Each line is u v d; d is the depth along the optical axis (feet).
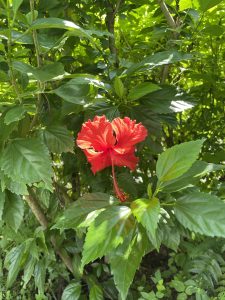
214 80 2.11
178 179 1.12
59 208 1.81
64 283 2.01
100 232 1.02
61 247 1.81
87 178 1.73
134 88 1.40
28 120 1.37
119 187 1.59
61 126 1.39
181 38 1.90
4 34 1.16
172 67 2.16
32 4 1.25
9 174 1.18
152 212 0.98
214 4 1.62
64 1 1.66
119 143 1.22
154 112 1.47
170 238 1.37
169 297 1.84
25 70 1.16
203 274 1.66
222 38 2.12
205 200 1.04
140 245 1.09
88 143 1.23
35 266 1.77
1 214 1.33
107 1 1.91
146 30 2.02
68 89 1.29
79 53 2.04
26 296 2.02
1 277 2.05
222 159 2.02
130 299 1.76
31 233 1.89
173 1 1.85
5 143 1.27
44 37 1.44
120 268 1.07
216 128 2.30
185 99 1.50
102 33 1.30
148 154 1.87
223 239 1.70
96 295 1.72
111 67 1.76
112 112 1.42
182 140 2.39
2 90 1.76
